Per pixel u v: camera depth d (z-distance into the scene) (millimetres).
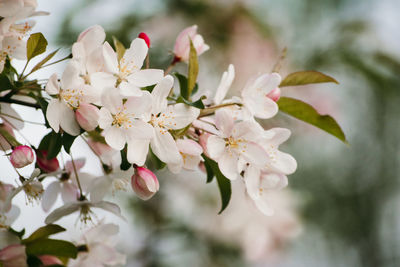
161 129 609
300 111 664
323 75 661
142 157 604
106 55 612
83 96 604
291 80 666
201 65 1037
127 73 615
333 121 660
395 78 1011
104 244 659
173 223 1051
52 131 611
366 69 997
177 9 1003
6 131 639
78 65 601
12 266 614
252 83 635
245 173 633
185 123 612
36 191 631
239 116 638
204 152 627
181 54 676
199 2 1009
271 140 636
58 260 630
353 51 1015
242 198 1062
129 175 661
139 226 1039
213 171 643
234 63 1062
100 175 661
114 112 600
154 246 1036
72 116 605
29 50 615
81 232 664
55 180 661
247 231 1036
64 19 868
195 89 659
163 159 607
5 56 624
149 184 615
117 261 663
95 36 618
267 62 1070
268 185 638
